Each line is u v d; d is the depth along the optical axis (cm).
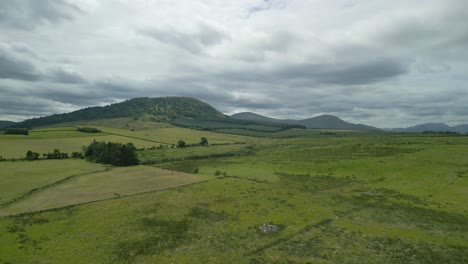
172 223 5200
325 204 6575
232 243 4453
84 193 6994
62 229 4744
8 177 8438
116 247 4191
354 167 10469
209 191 7325
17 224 4872
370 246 4381
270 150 18700
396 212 6062
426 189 7625
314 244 4438
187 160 15262
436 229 5116
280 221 5391
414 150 12556
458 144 13588
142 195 6875
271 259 3944
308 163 11750
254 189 7594
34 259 3747
